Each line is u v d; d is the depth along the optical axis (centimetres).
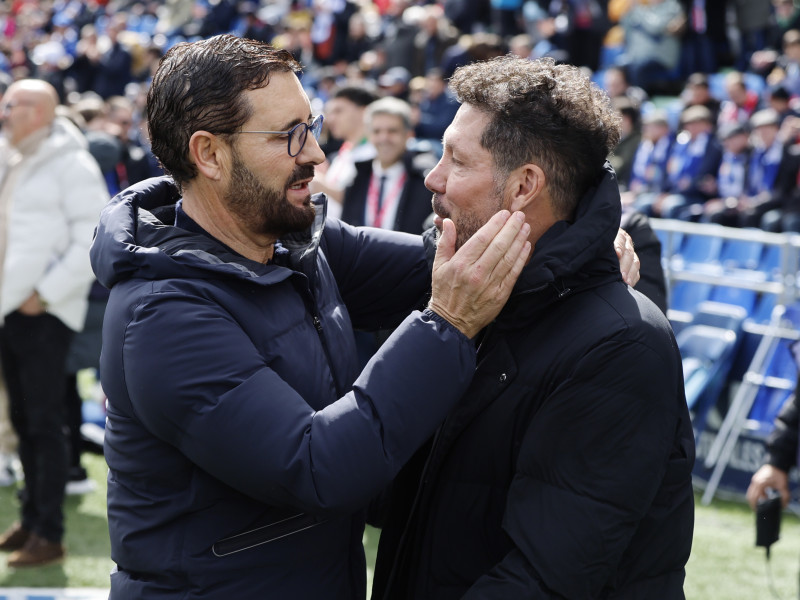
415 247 334
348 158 954
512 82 267
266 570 266
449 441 277
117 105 1244
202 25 2611
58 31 3139
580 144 266
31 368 662
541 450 258
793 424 476
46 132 670
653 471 258
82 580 643
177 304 255
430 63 1853
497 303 257
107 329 264
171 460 263
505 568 259
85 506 789
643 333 258
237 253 282
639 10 1892
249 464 248
